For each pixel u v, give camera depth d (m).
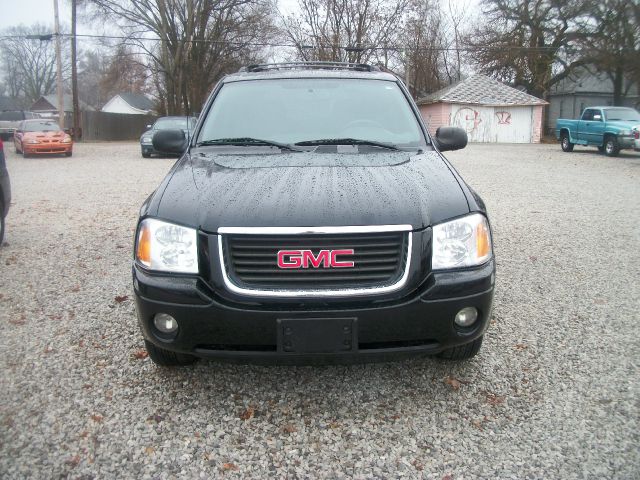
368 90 4.21
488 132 36.53
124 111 71.12
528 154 21.61
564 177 13.17
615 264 5.54
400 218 2.66
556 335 3.81
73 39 34.38
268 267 2.61
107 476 2.40
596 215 8.18
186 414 2.88
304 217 2.62
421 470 2.46
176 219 2.73
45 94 70.44
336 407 2.96
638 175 13.52
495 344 3.68
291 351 2.59
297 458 2.54
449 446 2.62
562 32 38.97
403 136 3.87
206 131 3.91
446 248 2.70
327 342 2.58
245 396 3.06
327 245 2.60
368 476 2.42
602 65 36.28
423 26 45.38
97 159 19.44
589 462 2.49
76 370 3.30
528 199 9.71
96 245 6.32
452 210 2.78
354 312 2.56
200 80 39.06
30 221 7.75
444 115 35.69
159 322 2.74
